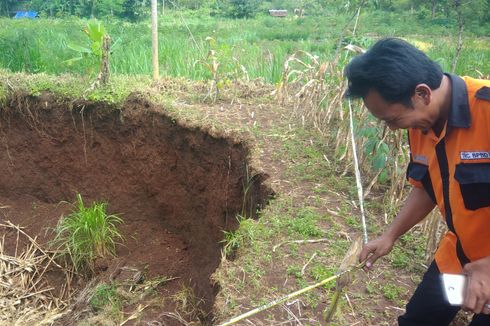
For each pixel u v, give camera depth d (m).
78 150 5.79
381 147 3.74
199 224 5.00
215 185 4.74
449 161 1.87
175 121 5.04
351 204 3.71
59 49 8.93
